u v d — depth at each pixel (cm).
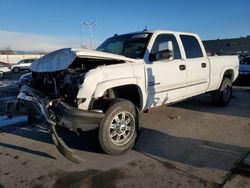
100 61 418
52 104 353
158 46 472
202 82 573
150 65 436
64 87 368
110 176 323
